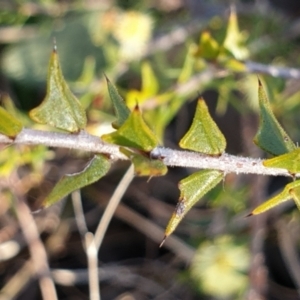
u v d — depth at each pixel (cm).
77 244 31
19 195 28
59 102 13
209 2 31
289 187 12
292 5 34
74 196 29
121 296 31
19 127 12
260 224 28
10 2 30
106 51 31
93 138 13
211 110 32
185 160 13
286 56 30
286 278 31
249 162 13
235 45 23
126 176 25
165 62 30
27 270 30
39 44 33
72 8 32
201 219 30
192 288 30
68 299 32
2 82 33
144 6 32
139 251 32
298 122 30
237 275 28
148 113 24
